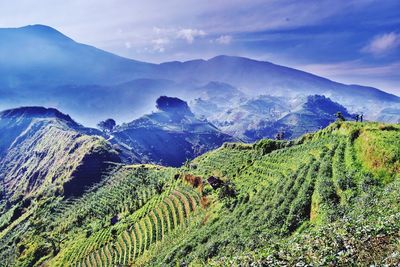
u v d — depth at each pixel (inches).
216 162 6117.1
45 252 6343.5
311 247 1068.5
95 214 7091.5
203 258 2564.0
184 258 2874.0
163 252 3629.4
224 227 3043.8
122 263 4212.6
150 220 4874.5
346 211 1873.8
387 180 2042.3
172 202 5054.1
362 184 2089.1
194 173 5866.1
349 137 2856.8
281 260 1076.5
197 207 4453.7
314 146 3695.9
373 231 978.7
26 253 6496.1
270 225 2331.4
